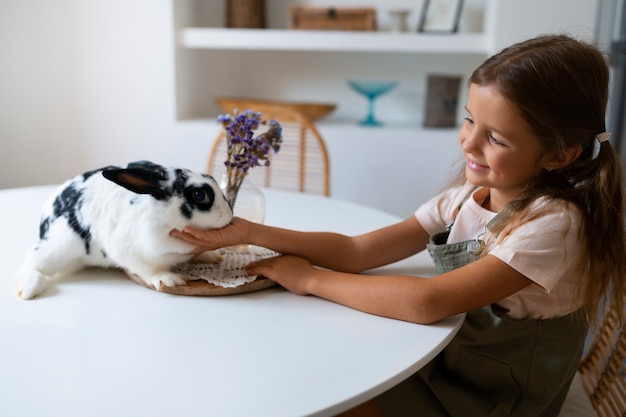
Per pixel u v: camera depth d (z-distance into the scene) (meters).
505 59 0.88
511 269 0.86
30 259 0.95
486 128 0.88
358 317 0.87
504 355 0.96
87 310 0.86
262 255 1.08
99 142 2.58
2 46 2.51
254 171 2.32
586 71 0.88
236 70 2.80
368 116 2.59
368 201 2.49
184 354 0.75
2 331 0.79
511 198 0.99
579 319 0.98
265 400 0.66
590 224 0.91
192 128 2.48
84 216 0.94
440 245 1.01
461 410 0.97
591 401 1.16
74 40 2.48
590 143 0.93
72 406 0.64
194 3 2.63
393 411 0.97
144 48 2.44
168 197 0.91
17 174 2.66
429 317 0.85
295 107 2.37
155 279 0.93
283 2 2.71
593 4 2.20
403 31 2.50
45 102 2.56
